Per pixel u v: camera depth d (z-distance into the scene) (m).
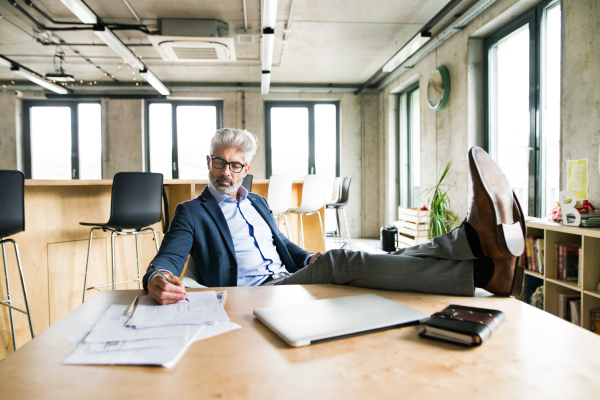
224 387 0.46
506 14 3.58
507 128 3.92
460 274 0.84
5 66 5.79
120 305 0.78
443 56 4.82
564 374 0.48
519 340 0.59
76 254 2.57
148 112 7.35
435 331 0.60
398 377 0.48
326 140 7.68
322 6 4.23
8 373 0.50
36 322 2.29
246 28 4.74
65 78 5.56
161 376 0.49
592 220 2.16
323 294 0.88
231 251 1.39
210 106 7.48
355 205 7.58
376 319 0.66
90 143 7.23
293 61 6.09
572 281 2.33
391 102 7.04
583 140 2.57
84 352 0.55
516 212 0.90
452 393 0.44
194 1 4.09
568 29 2.67
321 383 0.47
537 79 3.32
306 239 4.95
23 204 1.91
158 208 2.69
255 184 4.62
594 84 2.48
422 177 5.46
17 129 7.05
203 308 0.75
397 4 4.20
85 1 4.05
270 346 0.58
